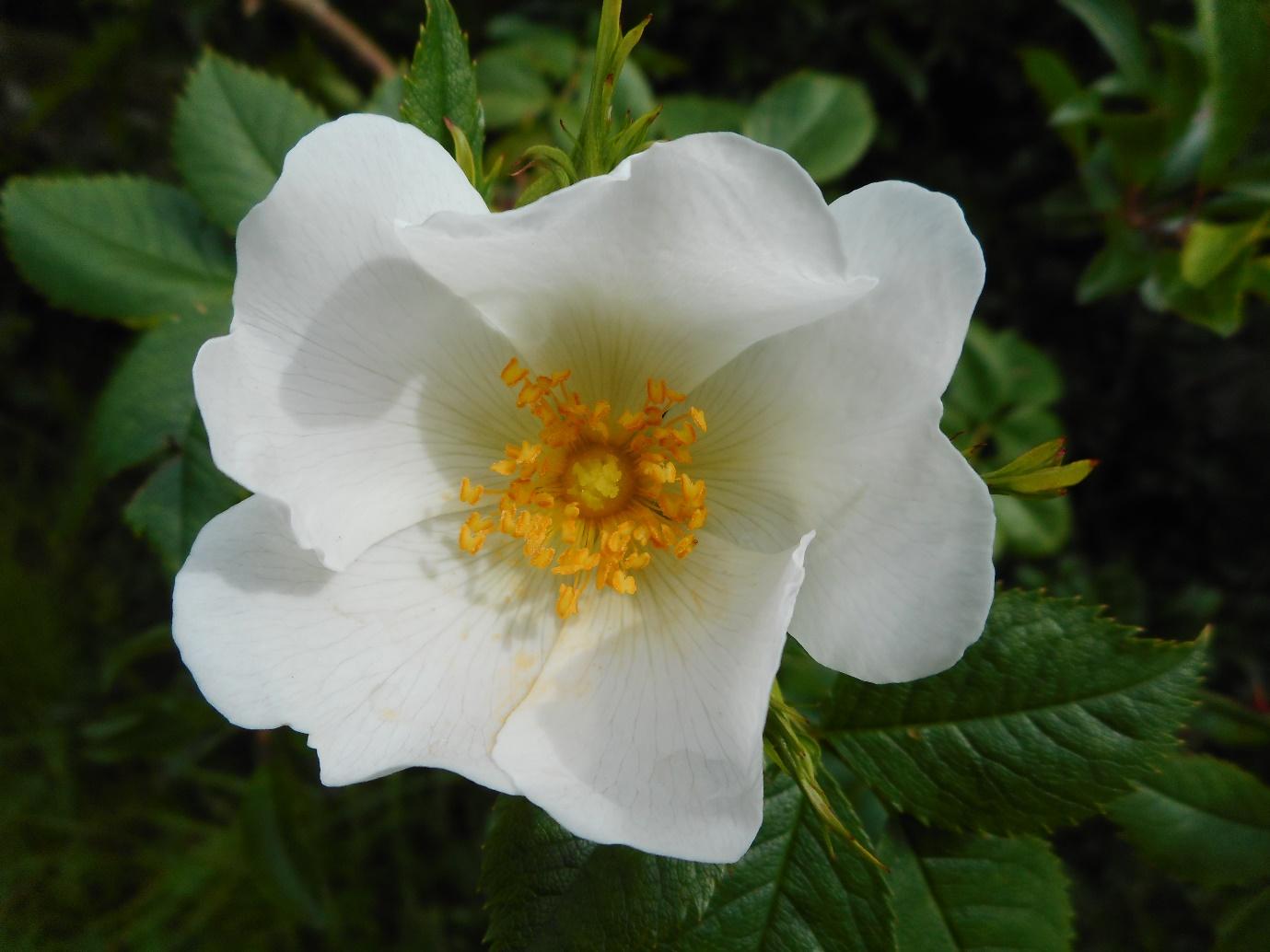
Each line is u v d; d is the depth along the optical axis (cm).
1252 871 9
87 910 19
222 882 19
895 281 6
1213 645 20
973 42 20
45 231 10
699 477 8
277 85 11
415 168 6
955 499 6
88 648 22
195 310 10
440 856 20
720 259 6
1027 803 8
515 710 8
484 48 20
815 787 6
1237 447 21
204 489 10
